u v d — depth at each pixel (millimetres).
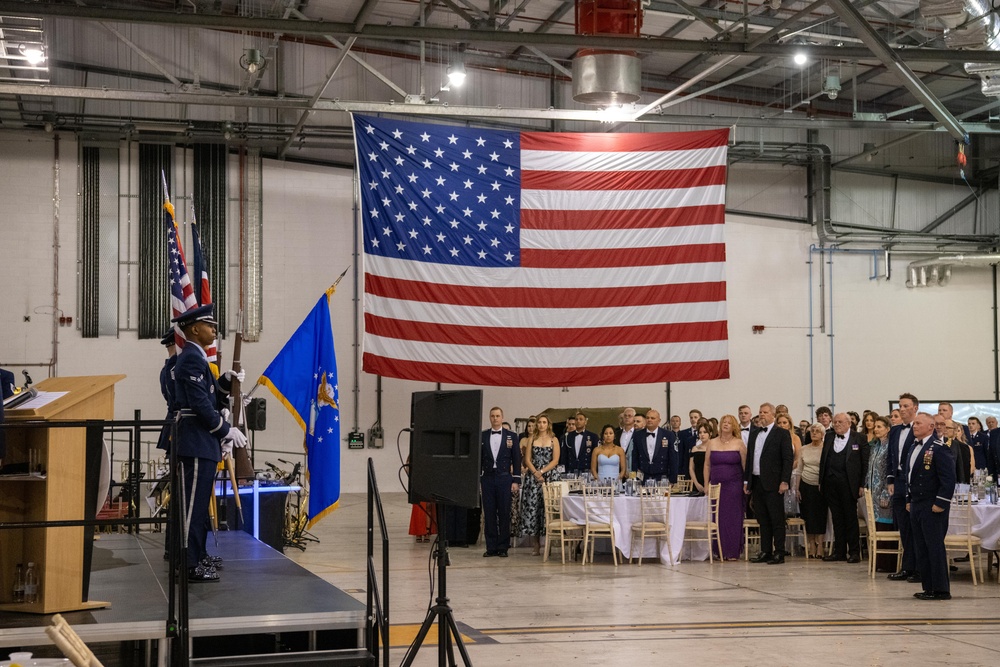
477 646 7273
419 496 5926
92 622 5020
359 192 13812
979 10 12438
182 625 5023
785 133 22719
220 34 19812
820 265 23000
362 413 20781
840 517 12219
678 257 13758
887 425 11570
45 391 5656
